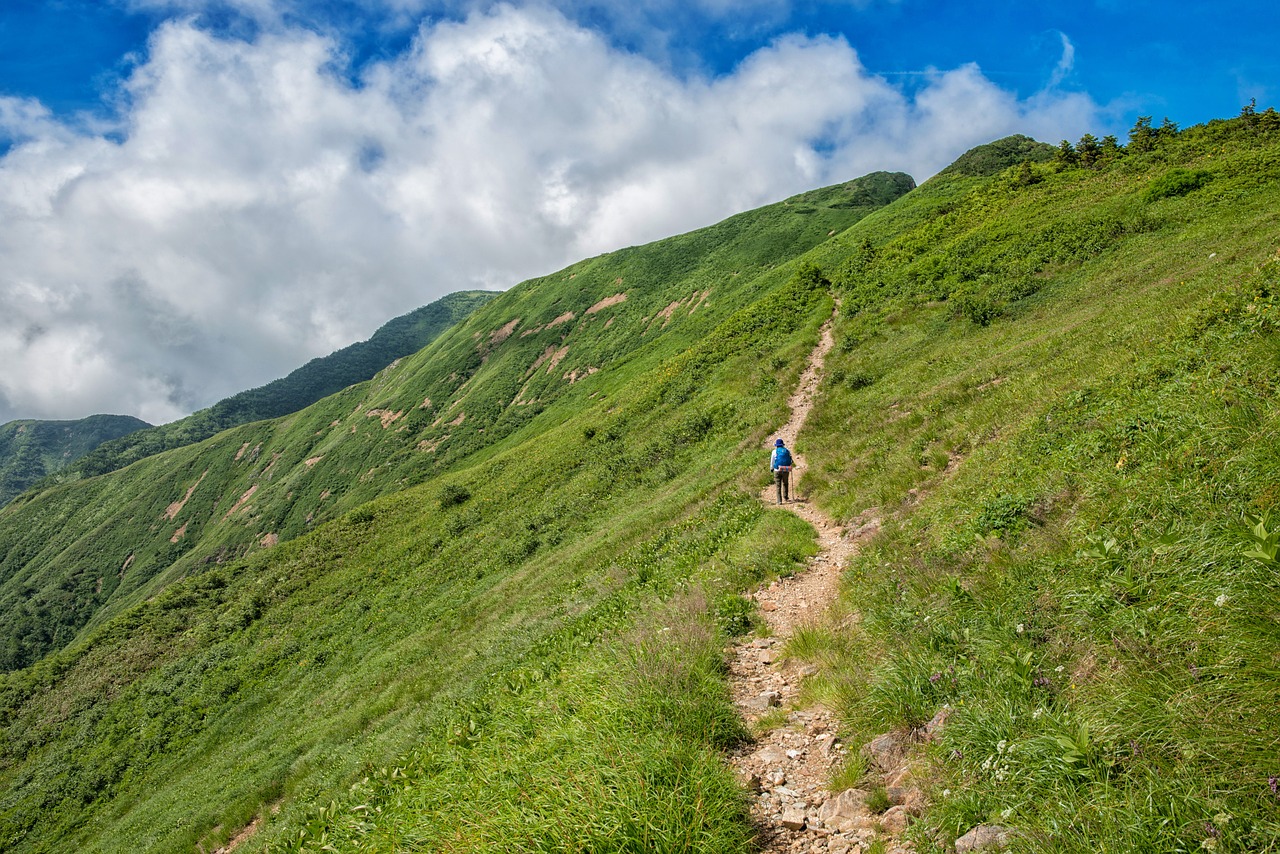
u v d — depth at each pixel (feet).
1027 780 11.91
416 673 76.84
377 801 25.38
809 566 36.58
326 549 168.86
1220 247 70.74
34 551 590.55
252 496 507.30
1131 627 13.91
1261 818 8.91
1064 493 24.41
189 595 168.86
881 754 16.05
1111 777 11.07
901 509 38.40
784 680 23.16
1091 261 98.32
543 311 447.83
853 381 89.25
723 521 54.85
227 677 121.29
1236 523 13.75
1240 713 10.31
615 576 57.21
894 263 151.33
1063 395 36.52
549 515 117.70
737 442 91.66
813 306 149.89
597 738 16.49
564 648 37.45
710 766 15.16
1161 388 27.78
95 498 632.79
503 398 384.47
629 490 106.11
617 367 284.41
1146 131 170.30
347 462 441.27
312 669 112.57
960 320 96.07
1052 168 173.17
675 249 431.43
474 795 16.47
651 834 12.55
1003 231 131.44
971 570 23.38
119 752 112.88
